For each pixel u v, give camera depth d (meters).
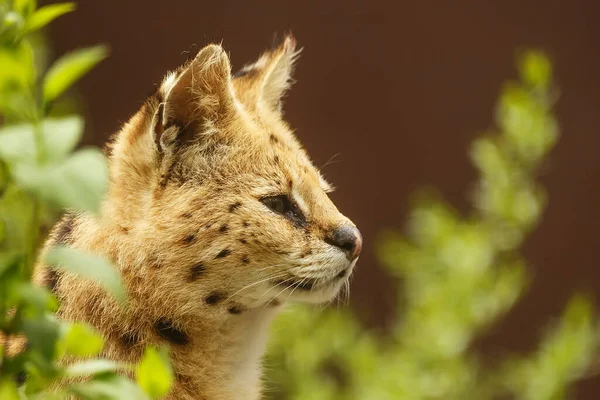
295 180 7.75
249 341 7.73
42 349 4.18
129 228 7.16
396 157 21.88
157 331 7.25
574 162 21.33
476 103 21.77
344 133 21.78
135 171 7.32
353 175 21.80
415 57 21.81
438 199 21.36
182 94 7.43
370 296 21.64
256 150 7.71
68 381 5.99
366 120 21.81
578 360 12.06
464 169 21.70
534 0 21.62
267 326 7.96
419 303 13.26
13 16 4.91
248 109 8.21
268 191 7.60
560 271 21.28
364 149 21.83
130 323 7.11
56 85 4.34
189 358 7.40
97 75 21.25
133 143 7.38
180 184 7.39
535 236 21.27
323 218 7.75
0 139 3.82
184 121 7.51
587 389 20.25
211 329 7.46
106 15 21.19
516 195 12.60
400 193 21.88
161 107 7.26
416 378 12.57
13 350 6.26
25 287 4.09
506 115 12.70
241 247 7.43
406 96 21.88
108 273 3.99
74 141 3.86
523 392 13.03
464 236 12.84
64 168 3.72
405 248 14.16
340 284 7.84
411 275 13.73
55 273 7.00
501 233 12.91
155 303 7.19
